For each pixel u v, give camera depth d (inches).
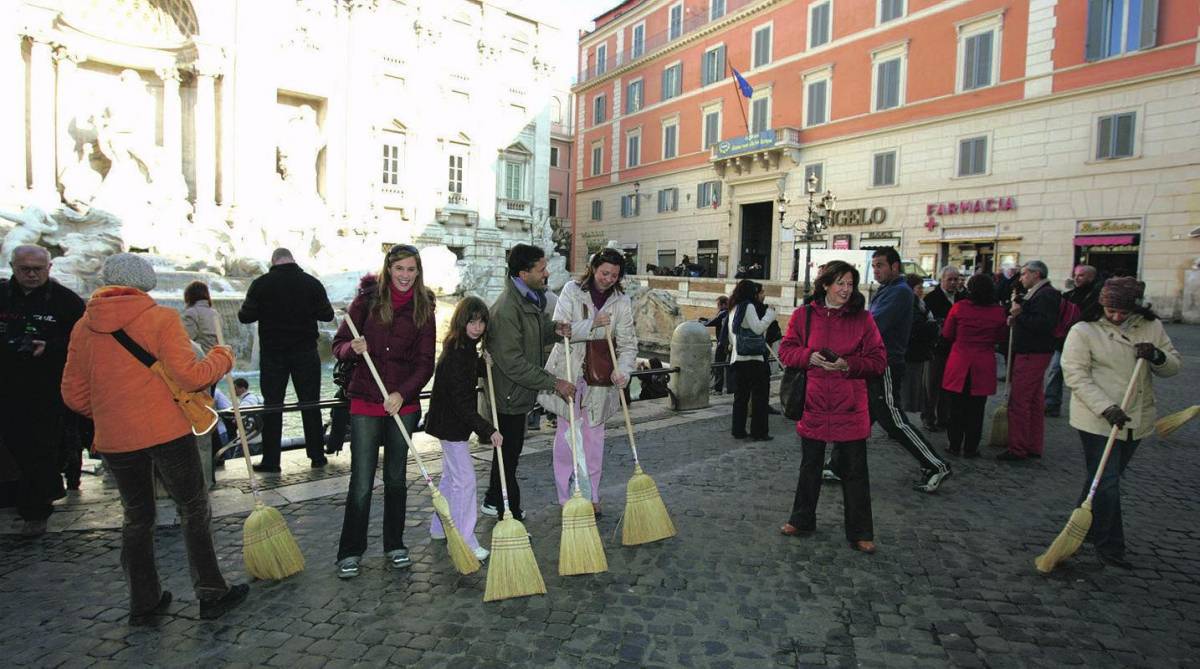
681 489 219.0
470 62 1327.5
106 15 911.0
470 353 164.7
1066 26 906.7
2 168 836.6
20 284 178.7
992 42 984.9
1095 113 885.2
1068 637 130.8
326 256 927.0
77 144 901.8
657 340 853.2
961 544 175.0
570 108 2052.2
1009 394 254.8
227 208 981.8
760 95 1348.4
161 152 917.8
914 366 298.2
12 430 174.7
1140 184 848.3
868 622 136.6
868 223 1155.3
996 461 253.6
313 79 1110.4
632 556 167.9
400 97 1235.9
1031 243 951.6
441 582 154.8
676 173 1573.6
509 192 1430.9
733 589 150.7
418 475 237.1
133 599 135.0
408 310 161.6
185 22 965.8
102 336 127.3
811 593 148.7
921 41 1073.5
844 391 171.3
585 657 124.5
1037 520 192.2
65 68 885.8
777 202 1318.9
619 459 260.8
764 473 237.8
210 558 138.3
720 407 365.1
